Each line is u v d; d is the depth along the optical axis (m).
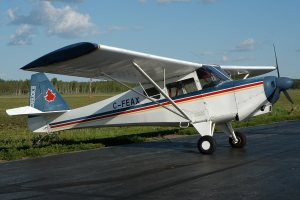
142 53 8.04
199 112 9.45
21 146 11.15
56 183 6.07
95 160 8.35
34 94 11.35
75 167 7.51
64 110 11.22
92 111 10.95
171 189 5.40
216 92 9.32
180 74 9.77
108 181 6.09
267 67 12.23
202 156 8.53
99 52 7.29
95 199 4.99
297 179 5.82
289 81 8.84
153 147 10.55
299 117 21.38
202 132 9.21
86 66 8.30
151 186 5.63
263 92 8.88
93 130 16.11
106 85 127.50
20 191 5.58
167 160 8.06
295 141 10.99
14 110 11.04
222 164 7.33
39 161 8.45
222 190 5.24
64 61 7.48
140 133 14.62
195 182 5.80
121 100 10.59
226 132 9.84
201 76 9.59
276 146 9.92
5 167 7.76
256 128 15.92
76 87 128.88
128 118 10.48
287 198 4.75
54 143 11.63
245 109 9.02
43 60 7.46
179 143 11.44
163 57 8.51
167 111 9.92
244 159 7.87
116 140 12.05
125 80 10.05
